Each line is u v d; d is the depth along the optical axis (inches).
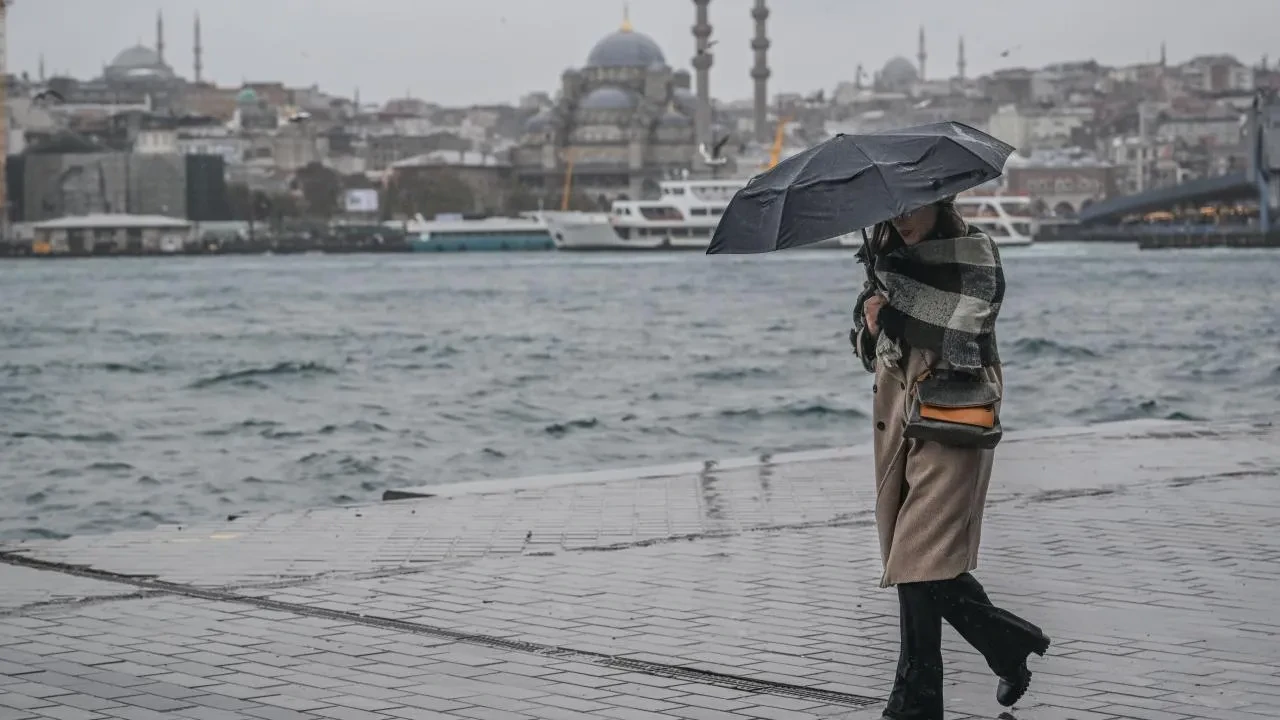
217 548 603.5
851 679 414.0
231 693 404.5
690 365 2487.7
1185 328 3299.7
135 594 521.7
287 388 2237.9
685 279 6727.4
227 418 1788.9
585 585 528.7
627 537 614.5
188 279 7598.4
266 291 6127.0
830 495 708.0
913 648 367.6
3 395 2187.5
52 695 402.3
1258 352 2615.7
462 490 747.4
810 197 359.6
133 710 388.8
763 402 1836.9
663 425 1647.4
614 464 1385.3
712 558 571.2
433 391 2119.8
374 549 597.0
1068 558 558.9
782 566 555.8
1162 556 561.0
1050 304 4377.5
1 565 574.9
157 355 3009.4
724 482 753.0
